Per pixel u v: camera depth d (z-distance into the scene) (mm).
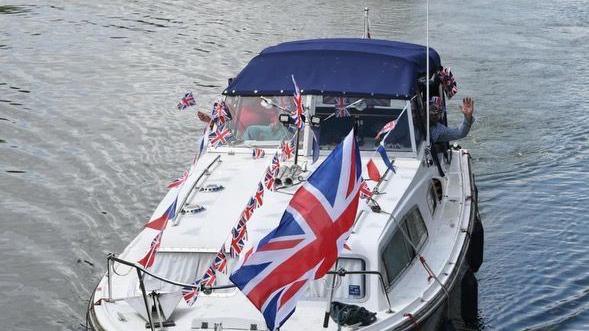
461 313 36219
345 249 30125
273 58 39656
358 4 111875
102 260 43688
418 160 36969
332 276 29531
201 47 88312
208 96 72250
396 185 34750
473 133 64750
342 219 27500
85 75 76812
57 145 59562
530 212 51312
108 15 101625
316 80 38125
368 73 38281
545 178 56344
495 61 85375
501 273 43812
